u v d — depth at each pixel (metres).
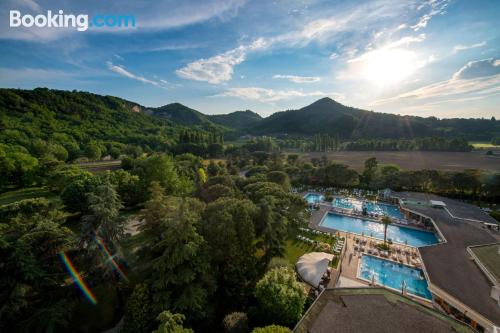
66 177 47.34
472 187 50.00
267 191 38.00
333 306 16.89
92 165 85.81
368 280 26.03
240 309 20.84
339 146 153.75
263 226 27.64
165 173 49.44
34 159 60.56
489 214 41.28
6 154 59.66
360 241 34.69
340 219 45.94
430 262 25.45
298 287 18.91
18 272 16.27
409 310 16.30
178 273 18.78
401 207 48.62
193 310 17.95
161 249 22.34
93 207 19.33
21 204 30.50
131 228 36.69
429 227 39.94
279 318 17.47
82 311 19.73
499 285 20.56
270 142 141.88
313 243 34.06
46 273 17.78
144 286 18.73
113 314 20.19
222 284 22.30
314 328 14.84
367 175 64.88
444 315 16.17
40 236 18.30
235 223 23.42
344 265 28.73
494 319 17.55
